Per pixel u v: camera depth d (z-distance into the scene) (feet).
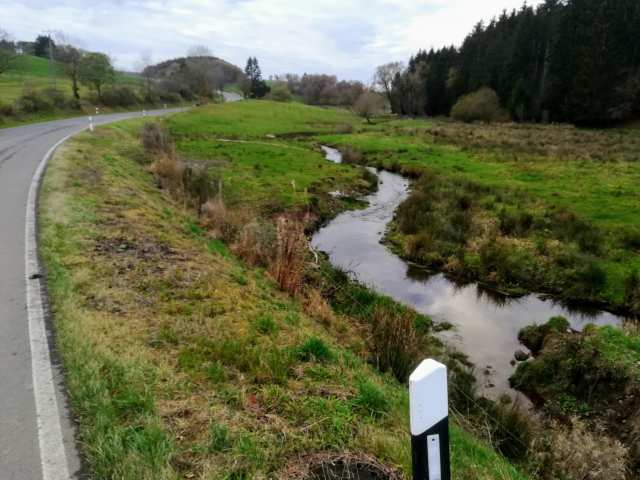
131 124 104.99
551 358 25.84
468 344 30.55
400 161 97.60
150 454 9.86
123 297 18.34
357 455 10.93
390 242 51.21
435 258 45.34
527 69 215.72
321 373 15.15
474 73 241.35
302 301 26.25
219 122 156.97
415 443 6.34
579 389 23.68
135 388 12.23
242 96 363.97
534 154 99.35
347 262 44.47
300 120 194.70
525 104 204.74
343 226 57.26
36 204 31.73
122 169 51.21
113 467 9.52
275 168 82.38
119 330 15.39
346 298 32.04
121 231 27.20
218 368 13.92
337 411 12.73
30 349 14.34
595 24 182.50
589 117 180.04
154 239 27.04
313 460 10.66
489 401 22.13
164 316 17.28
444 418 6.45
